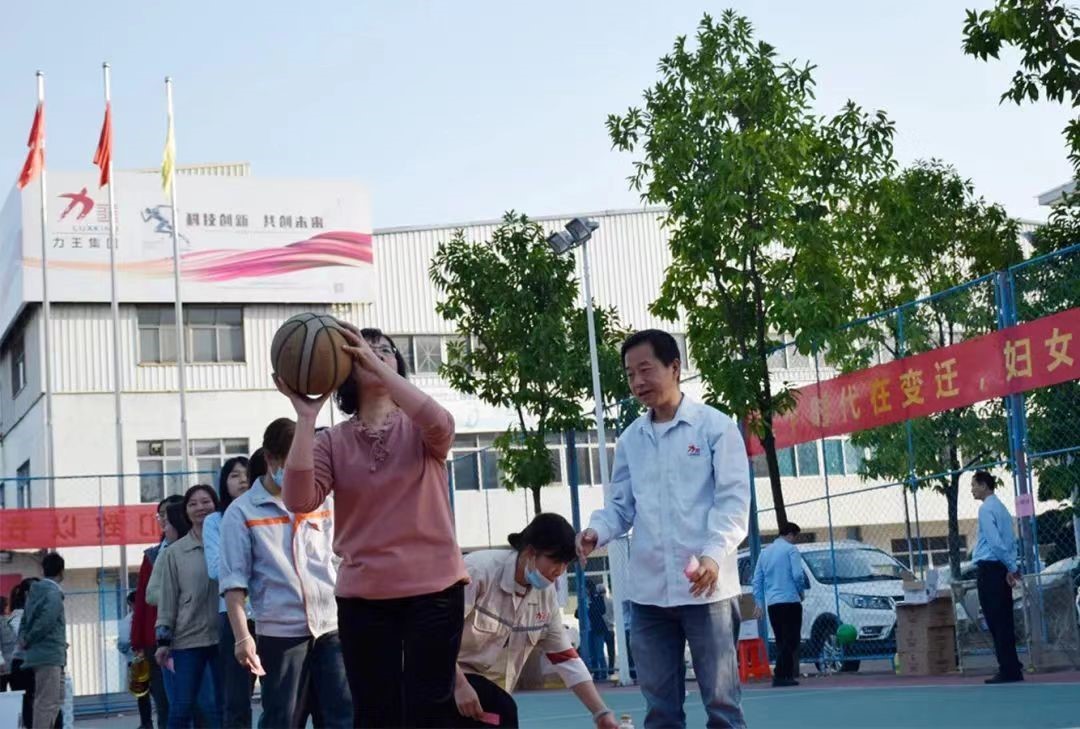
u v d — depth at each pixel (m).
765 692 15.70
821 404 18.66
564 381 23.94
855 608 19.03
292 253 42.81
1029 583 14.99
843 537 30.66
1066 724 9.15
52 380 40.34
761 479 21.44
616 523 5.97
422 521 4.96
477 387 25.38
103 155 37.31
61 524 27.06
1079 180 17.33
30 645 13.72
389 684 4.95
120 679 26.69
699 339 20.16
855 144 19.94
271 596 7.16
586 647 22.72
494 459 37.56
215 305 42.16
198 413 41.50
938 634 16.52
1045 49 15.35
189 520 8.96
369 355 4.93
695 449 5.78
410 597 4.92
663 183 19.73
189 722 8.88
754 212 19.44
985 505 14.05
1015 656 13.88
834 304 19.28
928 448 17.44
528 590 5.82
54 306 40.69
